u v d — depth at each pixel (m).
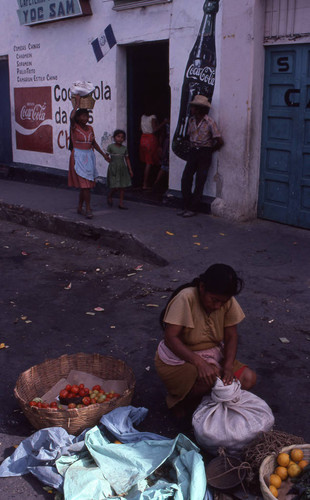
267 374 4.05
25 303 5.60
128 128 9.76
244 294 5.39
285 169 7.41
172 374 3.42
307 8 6.68
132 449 3.02
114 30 9.14
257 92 7.37
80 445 3.04
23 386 3.66
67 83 10.34
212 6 7.52
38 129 11.32
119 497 2.76
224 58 7.50
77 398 3.51
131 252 7.09
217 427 3.07
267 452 2.90
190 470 2.83
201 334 3.40
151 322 5.04
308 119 6.98
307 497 2.65
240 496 2.82
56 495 2.88
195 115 7.69
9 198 9.69
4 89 12.14
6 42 11.58
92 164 7.88
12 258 7.23
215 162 7.93
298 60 6.94
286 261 6.22
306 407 3.65
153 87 9.84
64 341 4.72
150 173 10.16
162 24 8.34
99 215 8.23
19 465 3.12
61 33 10.19
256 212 7.89
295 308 5.07
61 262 6.99
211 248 6.70
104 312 5.31
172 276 6.05
